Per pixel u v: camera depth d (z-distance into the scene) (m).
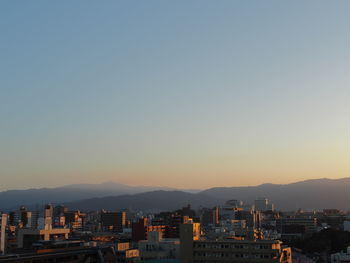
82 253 178.88
